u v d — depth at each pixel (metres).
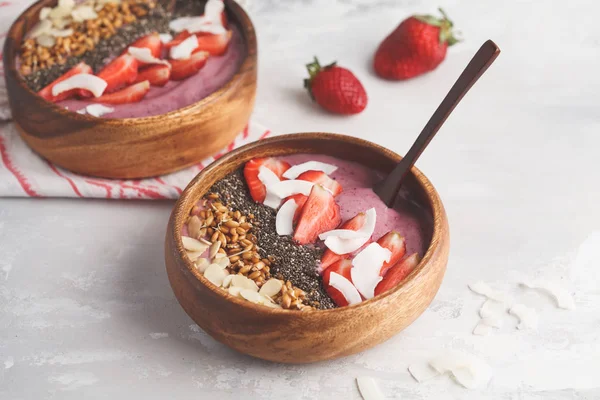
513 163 0.63
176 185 0.60
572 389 0.51
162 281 0.56
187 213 0.54
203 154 0.60
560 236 0.58
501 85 0.68
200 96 0.61
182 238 0.52
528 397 0.51
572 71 0.69
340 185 0.56
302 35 0.72
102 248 0.58
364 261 0.51
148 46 0.63
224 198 0.55
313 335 0.48
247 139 0.63
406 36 0.67
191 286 0.49
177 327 0.54
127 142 0.58
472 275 0.56
